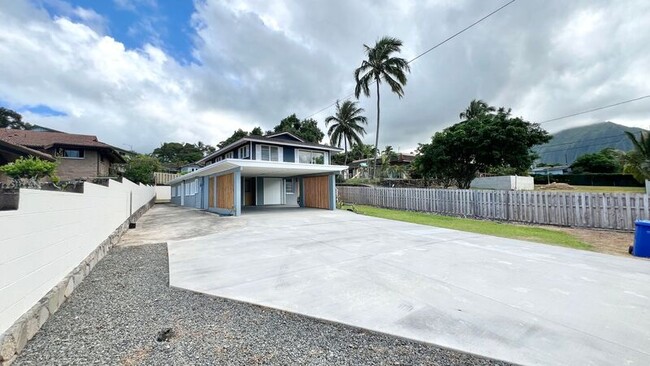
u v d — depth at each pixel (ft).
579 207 30.81
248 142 59.26
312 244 22.02
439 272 14.83
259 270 15.37
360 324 9.27
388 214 45.27
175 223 35.55
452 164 68.69
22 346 7.84
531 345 8.00
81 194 14.29
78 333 8.77
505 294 11.80
